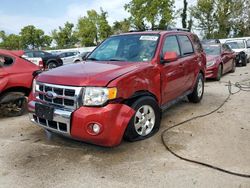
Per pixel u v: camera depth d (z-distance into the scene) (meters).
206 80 11.67
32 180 3.81
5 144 5.02
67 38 45.97
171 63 5.73
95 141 4.24
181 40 6.54
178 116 6.38
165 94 5.57
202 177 3.76
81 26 42.50
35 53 20.38
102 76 4.36
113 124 4.22
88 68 4.78
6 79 6.43
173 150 4.57
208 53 12.14
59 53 24.59
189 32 7.25
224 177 3.74
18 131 5.69
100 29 41.75
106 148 4.71
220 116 6.32
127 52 5.61
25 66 6.82
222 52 12.30
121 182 3.71
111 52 5.80
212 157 4.29
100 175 3.89
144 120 4.93
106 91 4.19
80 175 3.90
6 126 6.04
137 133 4.82
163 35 5.79
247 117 6.20
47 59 20.52
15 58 6.73
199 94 7.53
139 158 4.34
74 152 4.62
